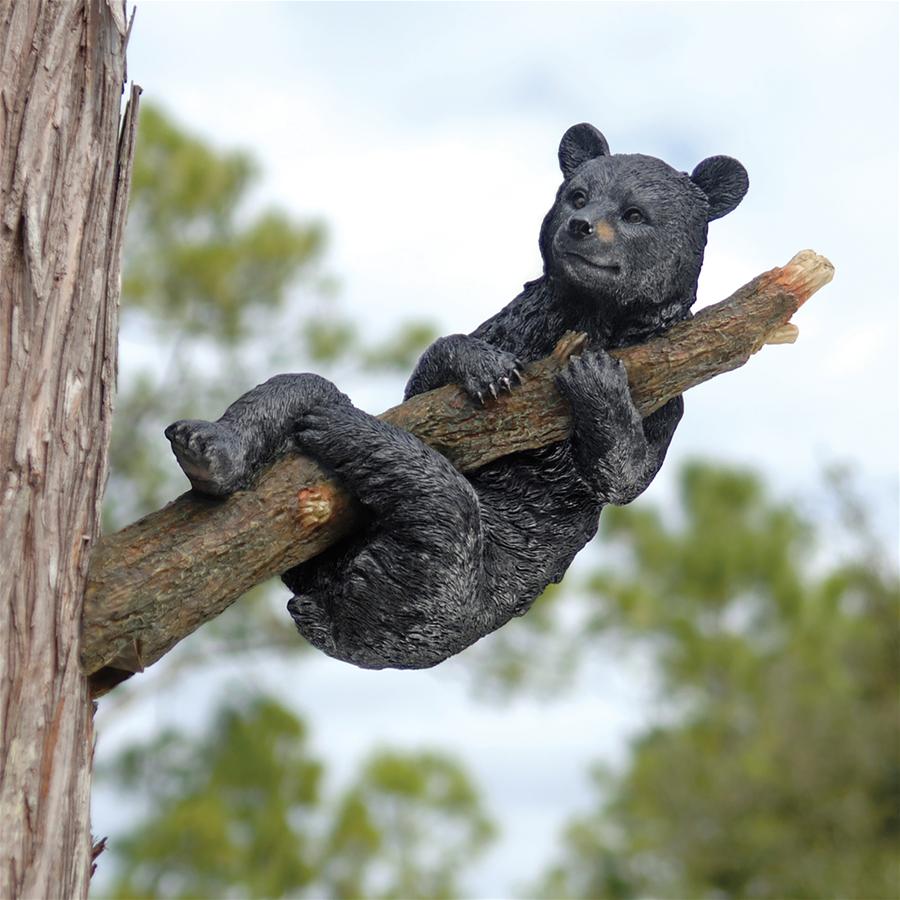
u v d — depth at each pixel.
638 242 7.19
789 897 27.92
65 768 6.11
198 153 26.94
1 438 6.12
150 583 6.34
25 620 6.07
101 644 6.27
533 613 26.30
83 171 6.48
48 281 6.30
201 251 26.45
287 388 6.85
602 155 7.90
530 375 7.00
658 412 7.42
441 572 6.69
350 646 7.02
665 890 30.67
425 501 6.64
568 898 32.12
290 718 25.98
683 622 37.03
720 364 7.15
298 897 25.14
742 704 34.44
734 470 41.06
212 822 23.81
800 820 28.62
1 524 6.05
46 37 6.41
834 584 35.28
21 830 5.93
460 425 6.95
